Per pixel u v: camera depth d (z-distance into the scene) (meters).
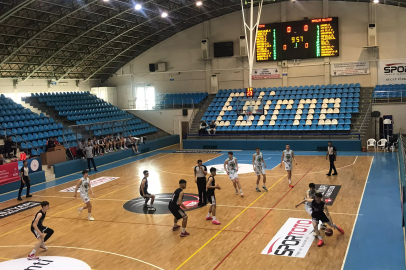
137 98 36.88
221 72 33.75
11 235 11.42
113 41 31.08
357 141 24.53
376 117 26.52
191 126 31.78
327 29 29.50
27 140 22.98
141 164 23.16
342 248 9.29
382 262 8.40
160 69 35.31
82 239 10.74
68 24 25.50
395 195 13.94
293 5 30.70
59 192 16.83
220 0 29.53
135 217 12.67
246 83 33.03
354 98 28.58
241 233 10.67
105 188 17.14
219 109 31.77
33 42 25.55
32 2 21.27
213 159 23.91
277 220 11.66
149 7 27.31
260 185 16.48
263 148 27.16
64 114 28.84
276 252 9.23
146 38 33.03
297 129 27.61
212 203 11.59
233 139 28.45
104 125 28.89
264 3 31.30
